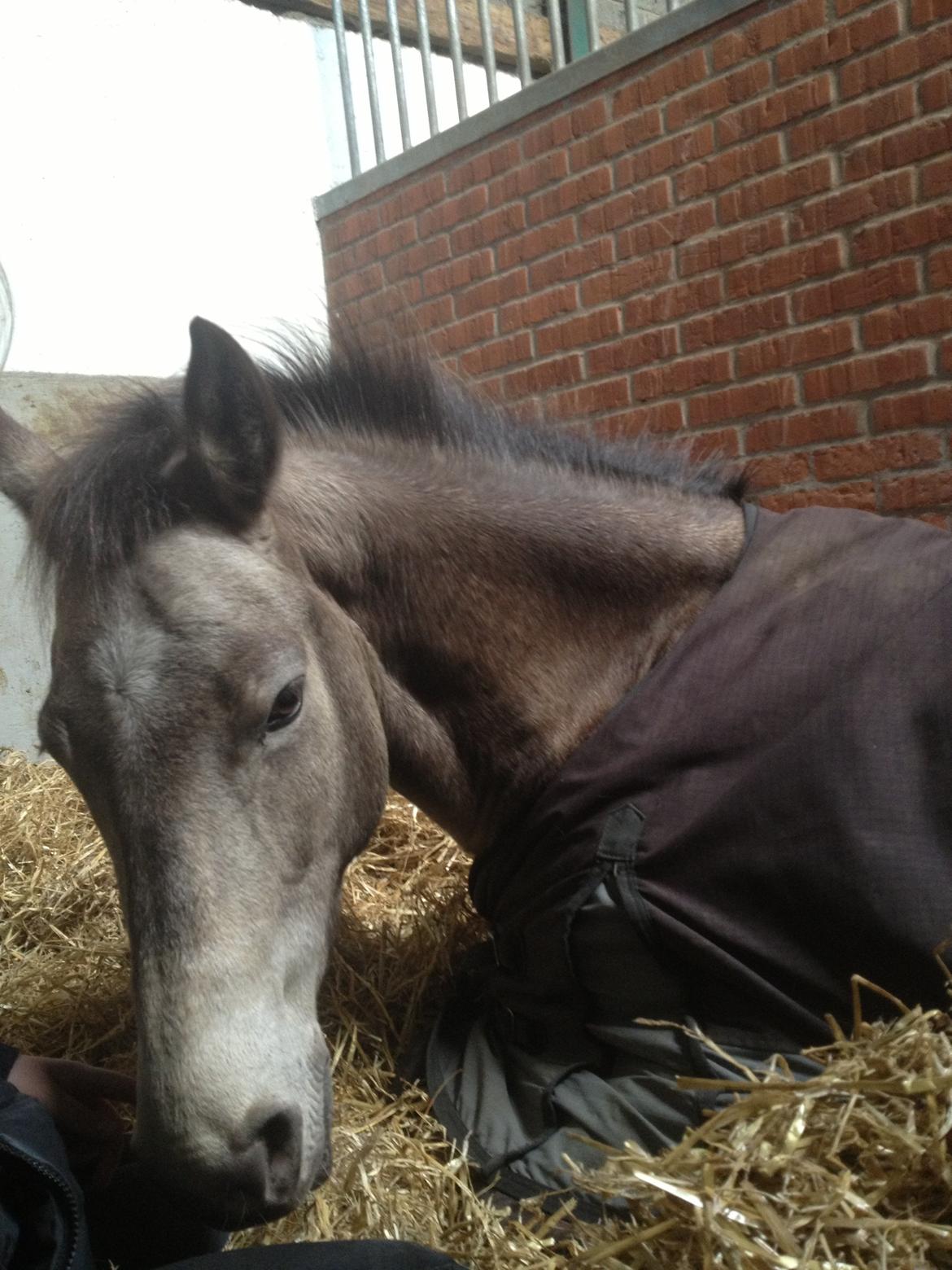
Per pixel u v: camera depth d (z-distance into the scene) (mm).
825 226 2566
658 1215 978
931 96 2340
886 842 1097
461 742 1402
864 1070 985
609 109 2975
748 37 2648
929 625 1188
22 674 3033
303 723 1091
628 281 3012
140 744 985
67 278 3307
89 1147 1135
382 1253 857
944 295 2371
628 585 1416
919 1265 847
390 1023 1548
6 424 1336
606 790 1270
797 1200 906
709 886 1185
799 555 1363
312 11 3807
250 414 1084
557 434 1550
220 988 947
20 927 1949
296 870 1070
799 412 2682
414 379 1487
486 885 1440
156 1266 1103
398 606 1336
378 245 3695
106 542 1050
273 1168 965
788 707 1210
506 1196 1171
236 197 3660
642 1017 1224
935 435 2426
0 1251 835
